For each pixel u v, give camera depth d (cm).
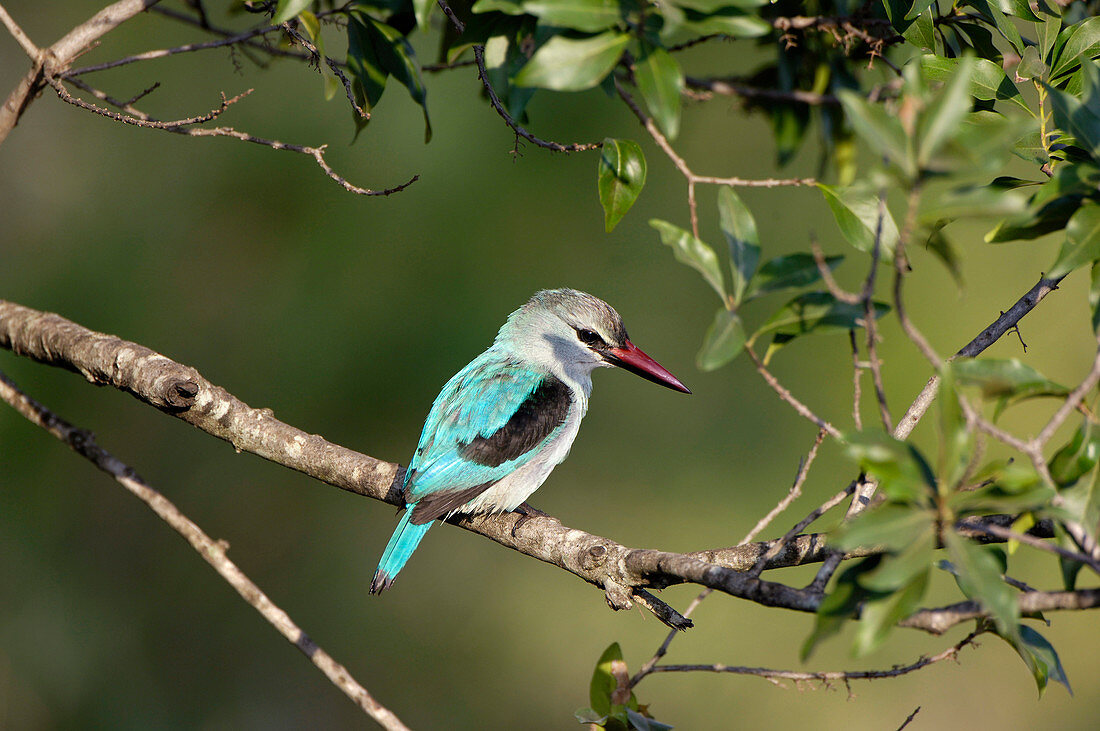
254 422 693
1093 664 1307
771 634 1268
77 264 1230
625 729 511
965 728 1256
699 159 1303
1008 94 548
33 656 1177
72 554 1226
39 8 1288
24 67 1299
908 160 312
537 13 420
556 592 1350
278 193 1230
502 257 1255
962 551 326
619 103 1252
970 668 1289
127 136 1246
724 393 1336
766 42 699
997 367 377
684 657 1266
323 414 1229
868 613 339
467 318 1230
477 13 547
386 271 1236
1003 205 313
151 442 1271
